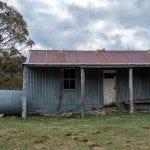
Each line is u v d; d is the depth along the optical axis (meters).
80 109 28.05
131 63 27.09
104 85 28.58
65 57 28.70
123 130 18.36
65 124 21.72
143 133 17.47
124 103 28.28
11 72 46.00
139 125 20.45
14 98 26.73
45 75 28.00
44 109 27.81
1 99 26.59
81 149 14.05
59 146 14.59
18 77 45.03
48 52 30.42
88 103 28.25
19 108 26.58
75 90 28.20
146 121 22.34
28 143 15.22
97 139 15.96
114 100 28.53
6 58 45.03
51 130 18.53
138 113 26.61
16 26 45.47
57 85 28.09
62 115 27.03
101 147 14.38
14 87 44.66
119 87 28.62
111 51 31.42
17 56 45.75
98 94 28.41
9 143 15.28
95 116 25.81
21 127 20.06
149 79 28.95
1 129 19.27
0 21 44.62
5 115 26.73
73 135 16.88
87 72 28.38
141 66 27.14
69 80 28.23
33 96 27.77
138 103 28.06
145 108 28.20
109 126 19.94
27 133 17.41
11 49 45.38
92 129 18.86
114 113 26.88
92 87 28.38
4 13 45.00
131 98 26.95
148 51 31.89
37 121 23.73
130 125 20.48
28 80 27.78
